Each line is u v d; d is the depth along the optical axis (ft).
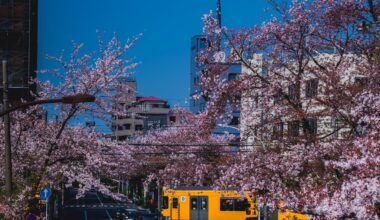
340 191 47.19
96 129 96.63
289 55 70.23
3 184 88.58
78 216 202.08
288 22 68.80
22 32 191.62
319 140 61.93
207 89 72.02
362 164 45.11
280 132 68.33
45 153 89.30
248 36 70.54
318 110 64.85
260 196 63.21
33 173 83.10
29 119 91.81
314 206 51.55
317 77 62.64
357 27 69.72
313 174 62.64
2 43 190.60
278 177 65.05
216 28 70.74
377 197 43.42
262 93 68.59
